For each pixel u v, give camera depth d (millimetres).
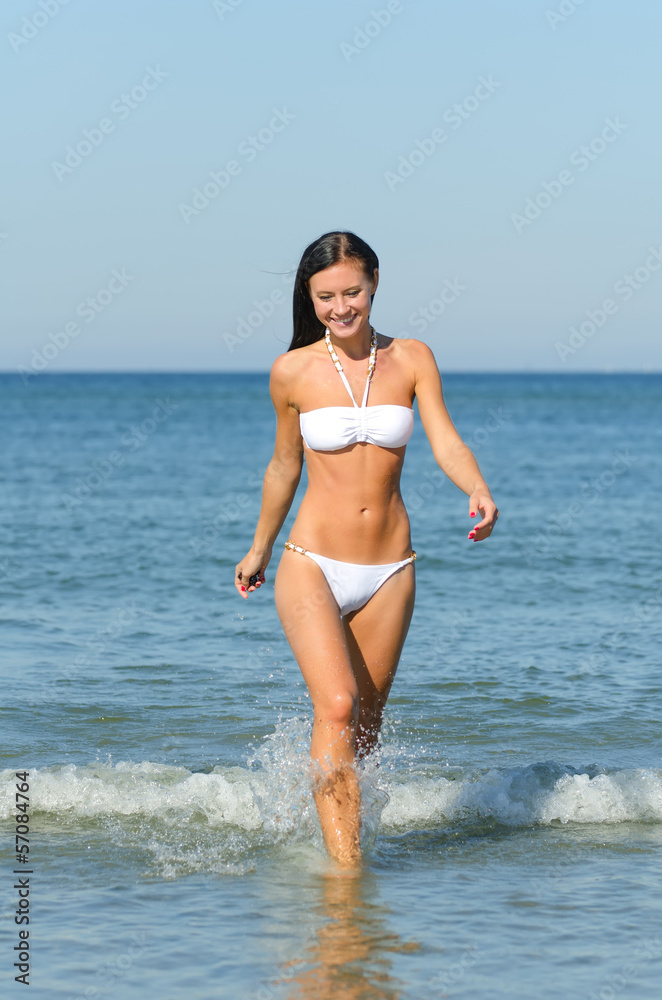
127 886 7602
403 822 9164
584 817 9289
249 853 8305
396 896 7395
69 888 7555
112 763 10484
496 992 5973
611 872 7910
